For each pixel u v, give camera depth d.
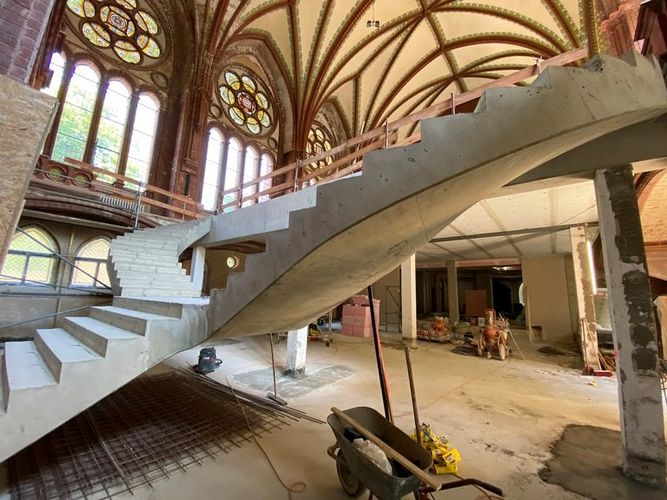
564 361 7.84
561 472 2.88
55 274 7.68
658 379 2.84
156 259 5.47
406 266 9.50
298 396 4.81
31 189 6.78
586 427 3.85
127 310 3.76
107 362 2.46
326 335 10.48
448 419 4.05
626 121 2.52
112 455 2.97
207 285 10.68
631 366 2.96
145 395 4.64
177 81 10.54
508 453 3.21
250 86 13.73
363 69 15.77
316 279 2.95
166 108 10.16
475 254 11.82
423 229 3.21
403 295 9.48
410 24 13.66
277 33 13.41
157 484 2.57
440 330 10.88
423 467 2.35
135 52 9.70
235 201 6.94
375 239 2.73
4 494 2.36
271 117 14.38
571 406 4.60
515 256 12.21
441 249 10.59
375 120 17.30
